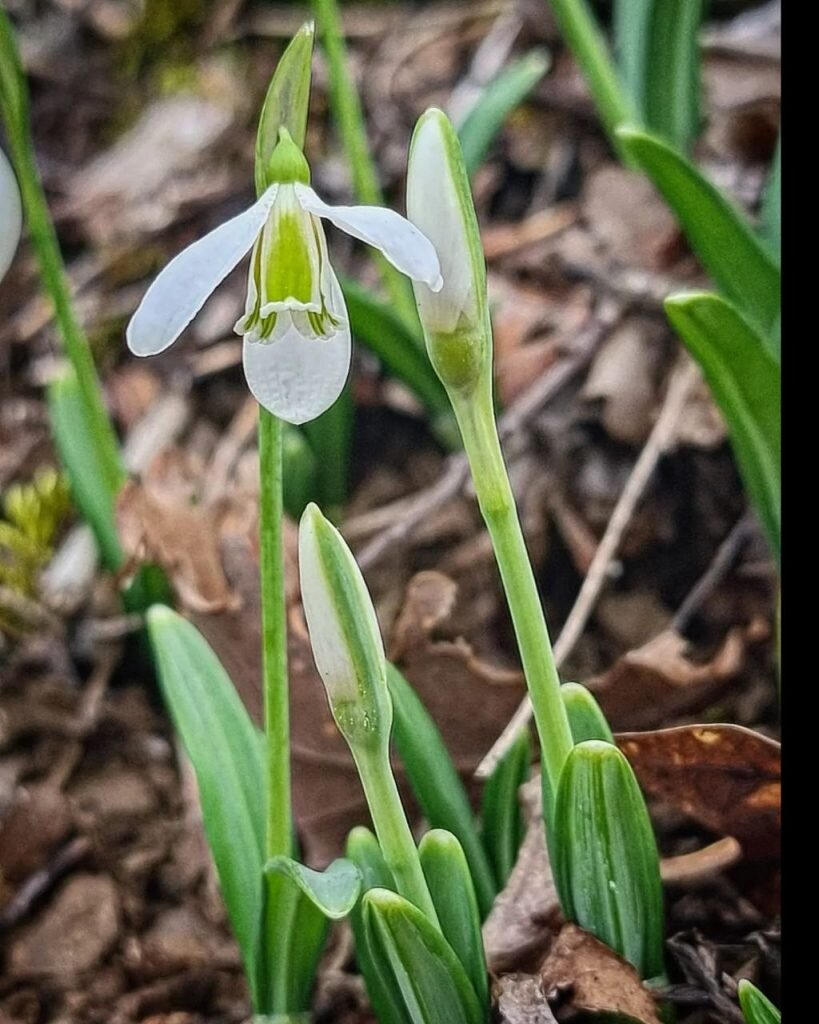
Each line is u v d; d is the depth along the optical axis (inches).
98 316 24.8
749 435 15.2
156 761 18.3
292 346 12.5
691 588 18.3
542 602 19.0
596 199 23.2
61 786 18.0
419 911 12.8
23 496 21.5
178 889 17.0
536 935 14.5
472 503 19.7
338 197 25.2
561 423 20.3
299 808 16.7
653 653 16.4
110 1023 15.9
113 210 26.7
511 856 14.8
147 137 28.0
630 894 13.4
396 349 19.3
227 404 22.9
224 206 26.1
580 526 19.4
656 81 19.8
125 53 29.3
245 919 14.2
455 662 16.6
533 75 19.8
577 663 18.1
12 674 19.3
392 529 19.4
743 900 15.0
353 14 28.9
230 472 21.4
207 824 14.3
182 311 11.9
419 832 16.5
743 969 14.5
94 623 20.2
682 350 20.2
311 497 19.5
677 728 14.8
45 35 29.8
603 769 13.0
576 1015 13.6
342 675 12.4
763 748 14.6
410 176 12.2
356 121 19.1
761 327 16.1
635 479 18.5
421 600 17.4
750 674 17.0
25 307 25.4
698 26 19.5
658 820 15.7
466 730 16.6
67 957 16.4
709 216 15.7
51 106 28.9
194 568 17.8
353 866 12.9
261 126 12.4
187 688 14.8
